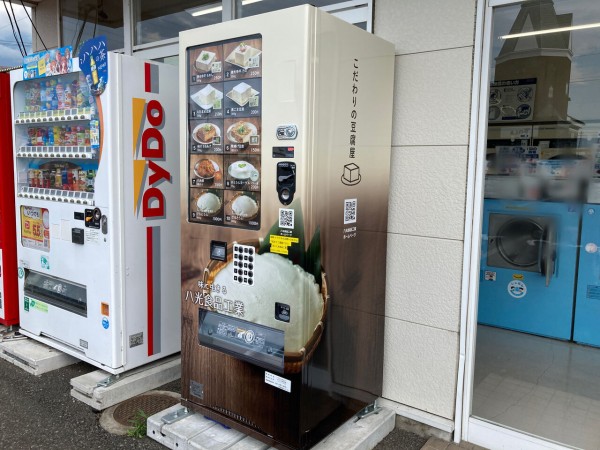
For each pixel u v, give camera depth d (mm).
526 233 3658
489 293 3857
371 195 2480
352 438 2395
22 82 3449
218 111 2295
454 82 2432
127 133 2832
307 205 2051
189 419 2564
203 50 2318
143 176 2945
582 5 2598
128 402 2932
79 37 5070
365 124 2365
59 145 3207
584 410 2775
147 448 2490
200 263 2443
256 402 2289
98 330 2986
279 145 2084
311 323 2141
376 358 2689
